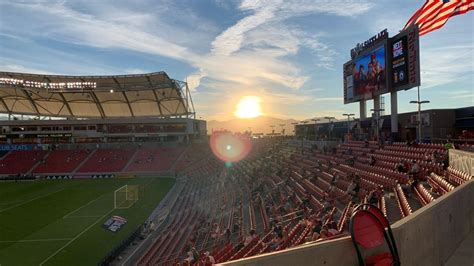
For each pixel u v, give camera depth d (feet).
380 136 133.59
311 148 173.78
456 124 135.23
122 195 169.48
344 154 125.80
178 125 294.87
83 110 340.18
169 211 135.44
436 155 72.95
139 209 142.31
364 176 82.74
